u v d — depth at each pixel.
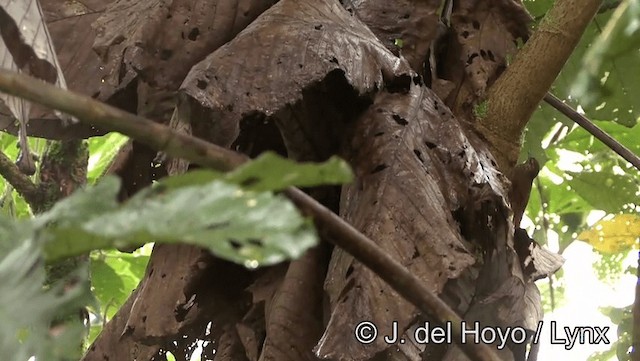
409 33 2.11
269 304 1.96
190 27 2.02
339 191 2.00
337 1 2.05
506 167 2.10
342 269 1.86
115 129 1.38
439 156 1.95
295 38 1.93
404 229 1.86
